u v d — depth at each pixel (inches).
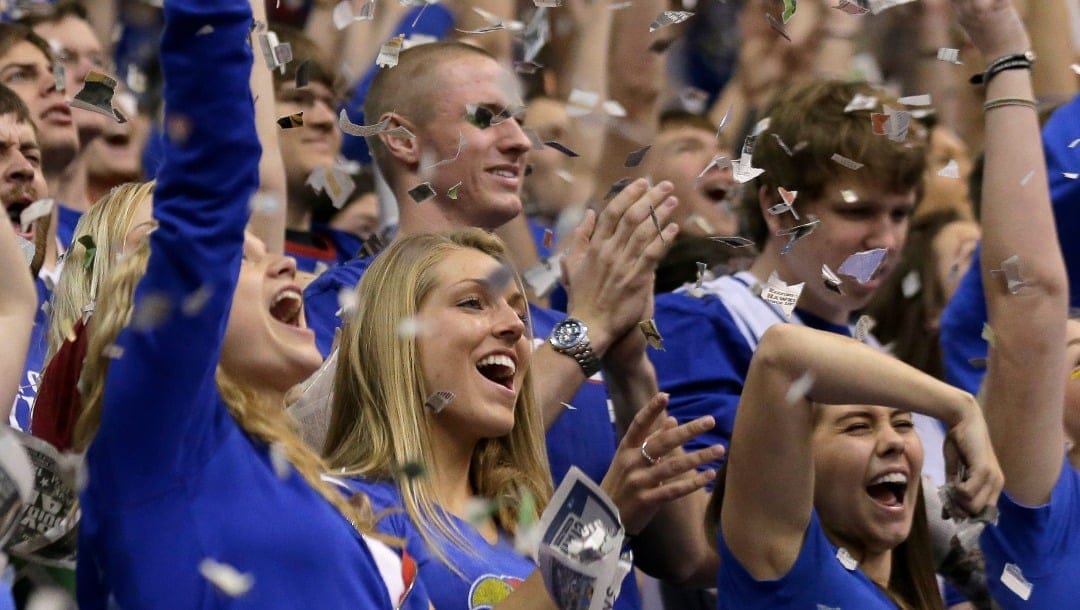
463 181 488.4
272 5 678.5
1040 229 438.3
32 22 545.3
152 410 304.2
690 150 629.0
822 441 428.1
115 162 549.6
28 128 433.1
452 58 497.0
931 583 445.7
